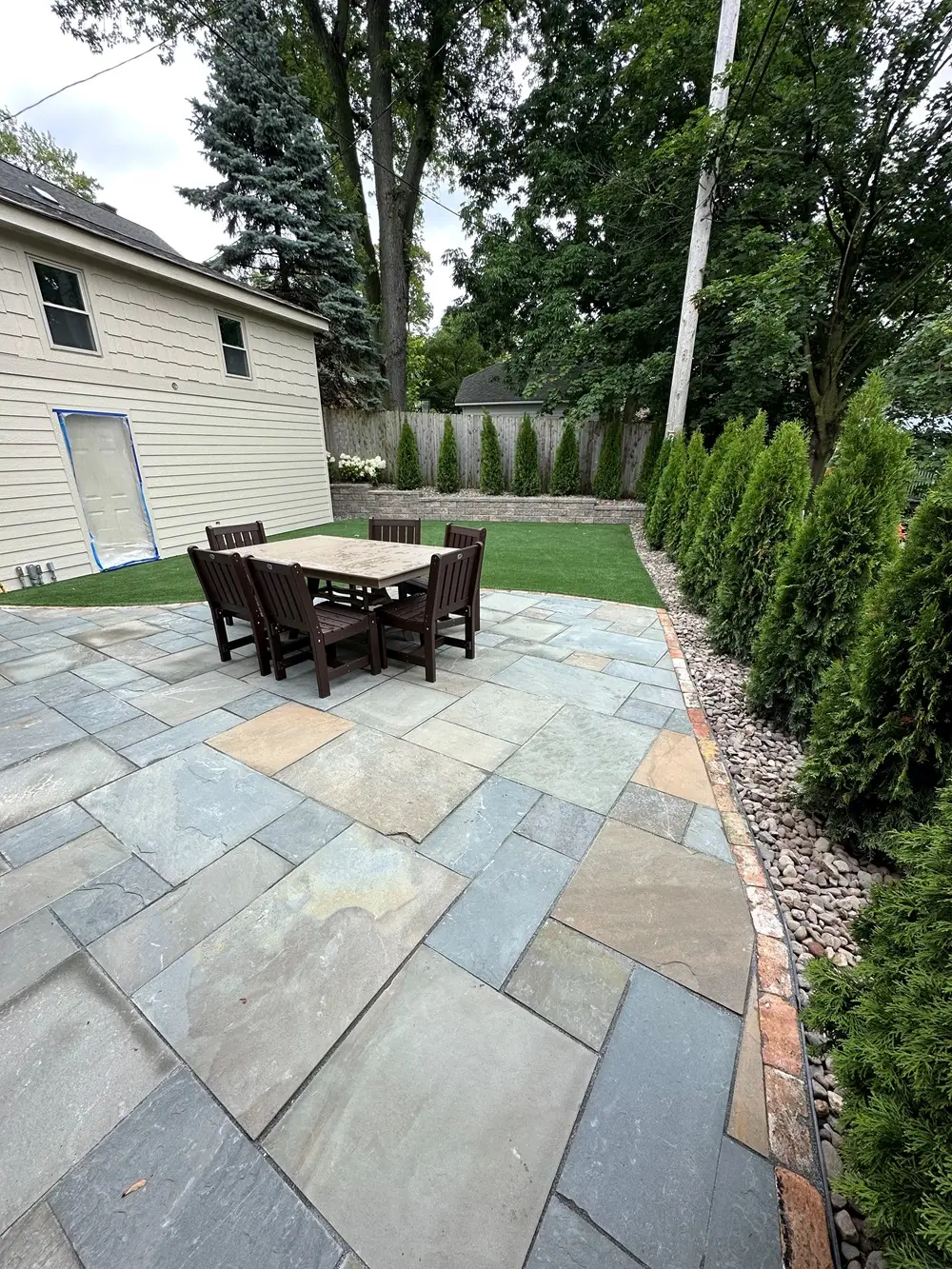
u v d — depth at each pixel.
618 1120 1.16
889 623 1.94
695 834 2.07
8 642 4.25
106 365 6.45
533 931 1.63
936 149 7.11
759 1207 1.03
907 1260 0.78
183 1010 1.40
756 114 7.50
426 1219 1.00
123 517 6.88
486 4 12.29
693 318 7.73
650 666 3.69
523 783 2.38
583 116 11.62
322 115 14.55
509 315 13.45
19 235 5.47
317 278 12.28
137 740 2.76
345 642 4.29
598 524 10.38
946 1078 0.84
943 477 1.85
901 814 1.94
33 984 1.47
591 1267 0.94
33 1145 1.11
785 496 3.54
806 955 1.61
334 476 11.48
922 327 6.82
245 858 1.93
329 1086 1.22
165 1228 0.99
